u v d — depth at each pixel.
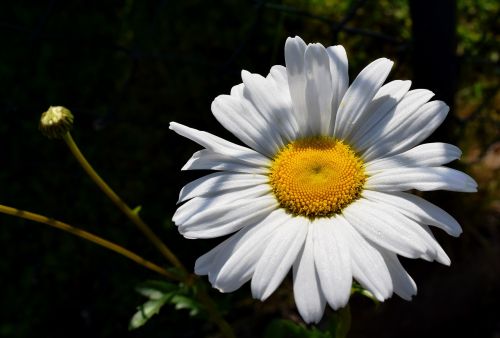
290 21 0.36
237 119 0.22
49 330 0.33
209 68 0.36
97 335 0.33
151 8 0.37
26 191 0.34
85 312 0.33
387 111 0.22
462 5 0.36
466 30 0.35
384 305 0.31
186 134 0.21
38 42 0.36
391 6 0.36
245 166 0.22
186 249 0.33
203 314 0.26
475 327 0.32
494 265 0.32
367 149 0.22
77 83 0.36
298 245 0.20
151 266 0.24
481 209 0.33
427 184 0.20
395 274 0.20
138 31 0.37
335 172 0.21
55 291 0.33
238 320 0.33
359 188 0.21
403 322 0.31
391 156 0.21
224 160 0.22
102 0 0.38
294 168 0.21
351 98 0.22
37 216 0.23
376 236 0.20
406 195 0.21
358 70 0.35
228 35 0.36
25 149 0.35
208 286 0.32
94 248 0.33
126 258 0.33
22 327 0.32
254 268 0.20
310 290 0.20
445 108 0.21
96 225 0.33
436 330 0.32
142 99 0.36
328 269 0.20
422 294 0.31
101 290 0.33
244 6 0.37
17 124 0.35
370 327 0.31
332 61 0.22
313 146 0.22
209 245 0.33
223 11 0.37
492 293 0.32
